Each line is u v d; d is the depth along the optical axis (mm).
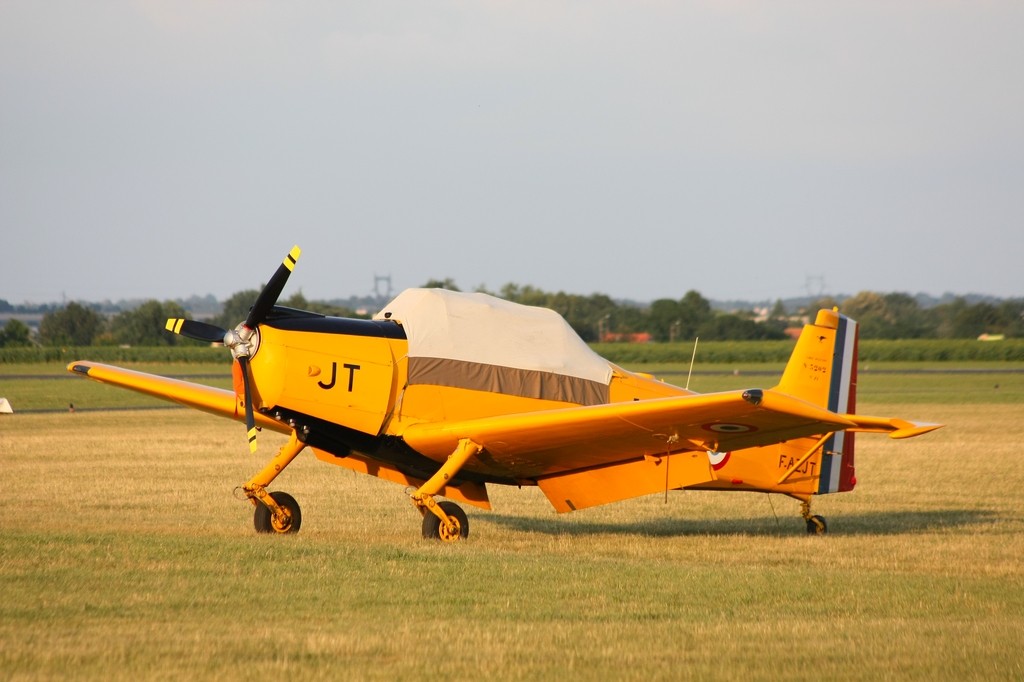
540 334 39812
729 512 47656
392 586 26562
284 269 35562
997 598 26938
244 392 36062
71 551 29688
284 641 21125
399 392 37281
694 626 23375
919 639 22547
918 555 34500
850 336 45125
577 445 36406
